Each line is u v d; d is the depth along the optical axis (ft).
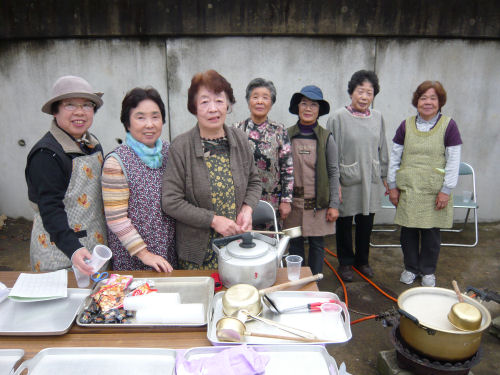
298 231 5.18
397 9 12.46
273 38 12.73
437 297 5.63
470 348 5.12
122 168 5.17
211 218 5.29
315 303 4.37
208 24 12.28
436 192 9.50
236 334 3.76
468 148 14.39
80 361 3.58
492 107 14.05
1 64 13.39
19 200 14.83
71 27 12.48
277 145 8.43
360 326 8.64
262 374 3.35
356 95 9.63
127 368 3.50
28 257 12.25
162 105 5.44
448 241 13.62
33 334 3.92
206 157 5.64
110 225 5.16
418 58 13.28
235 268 4.57
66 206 5.32
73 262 4.71
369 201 10.08
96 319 4.14
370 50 13.03
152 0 12.10
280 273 5.28
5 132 14.10
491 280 10.83
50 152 5.07
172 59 12.82
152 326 4.03
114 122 13.51
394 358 6.82
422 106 9.29
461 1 12.56
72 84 5.14
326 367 3.50
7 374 3.37
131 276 4.93
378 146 10.14
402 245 10.52
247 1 12.10
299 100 9.03
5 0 12.40
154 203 5.45
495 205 15.08
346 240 10.71
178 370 3.37
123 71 13.03
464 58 13.43
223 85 5.27
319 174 8.77
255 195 6.10
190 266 5.82
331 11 12.31
